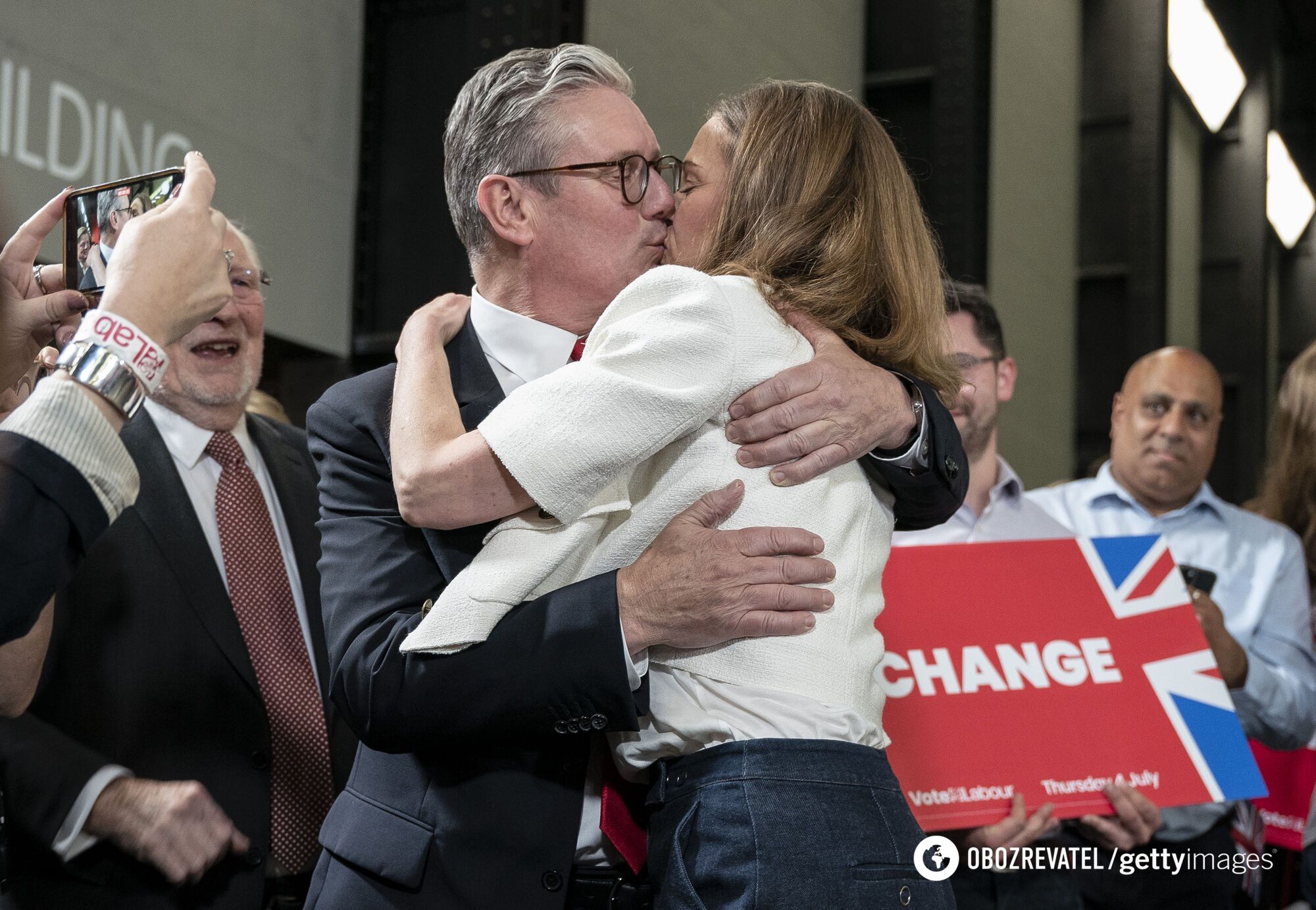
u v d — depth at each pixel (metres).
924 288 1.54
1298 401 3.51
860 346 1.49
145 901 1.88
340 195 4.75
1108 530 3.27
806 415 1.36
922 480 1.48
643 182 1.62
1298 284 11.51
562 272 1.61
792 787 1.28
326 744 2.11
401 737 1.36
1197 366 3.26
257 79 4.38
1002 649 2.24
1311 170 11.70
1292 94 11.66
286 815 2.06
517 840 1.39
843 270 1.46
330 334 4.68
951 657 2.22
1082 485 3.41
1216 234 10.60
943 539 2.75
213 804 1.82
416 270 4.76
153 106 3.94
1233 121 10.63
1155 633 2.28
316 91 4.65
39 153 3.53
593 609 1.31
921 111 6.00
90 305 1.49
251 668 2.05
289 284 4.46
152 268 1.20
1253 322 10.38
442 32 4.82
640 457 1.30
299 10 4.57
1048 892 2.32
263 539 2.22
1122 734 2.21
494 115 1.63
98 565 2.01
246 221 4.27
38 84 3.53
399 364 1.52
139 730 1.96
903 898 1.28
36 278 1.63
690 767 1.33
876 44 6.20
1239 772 2.21
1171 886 2.59
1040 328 7.68
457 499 1.31
